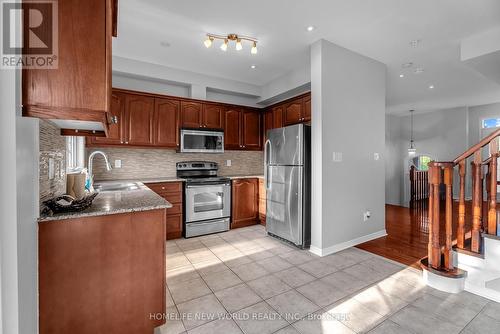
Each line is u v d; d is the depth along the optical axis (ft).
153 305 5.27
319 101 9.77
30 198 3.84
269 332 5.44
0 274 3.11
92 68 3.76
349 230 10.70
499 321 5.74
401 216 16.76
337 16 8.21
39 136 4.42
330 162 10.01
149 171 13.21
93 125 5.31
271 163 12.06
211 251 10.30
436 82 14.74
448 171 7.22
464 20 8.38
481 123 20.45
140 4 7.66
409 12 7.97
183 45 10.34
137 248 5.11
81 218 4.61
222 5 7.70
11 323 3.20
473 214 7.22
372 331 5.43
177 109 12.97
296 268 8.61
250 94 15.40
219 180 13.10
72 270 4.57
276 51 10.84
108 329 4.87
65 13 3.65
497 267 6.63
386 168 24.31
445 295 6.84
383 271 8.35
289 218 10.92
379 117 11.90
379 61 11.80
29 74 3.48
